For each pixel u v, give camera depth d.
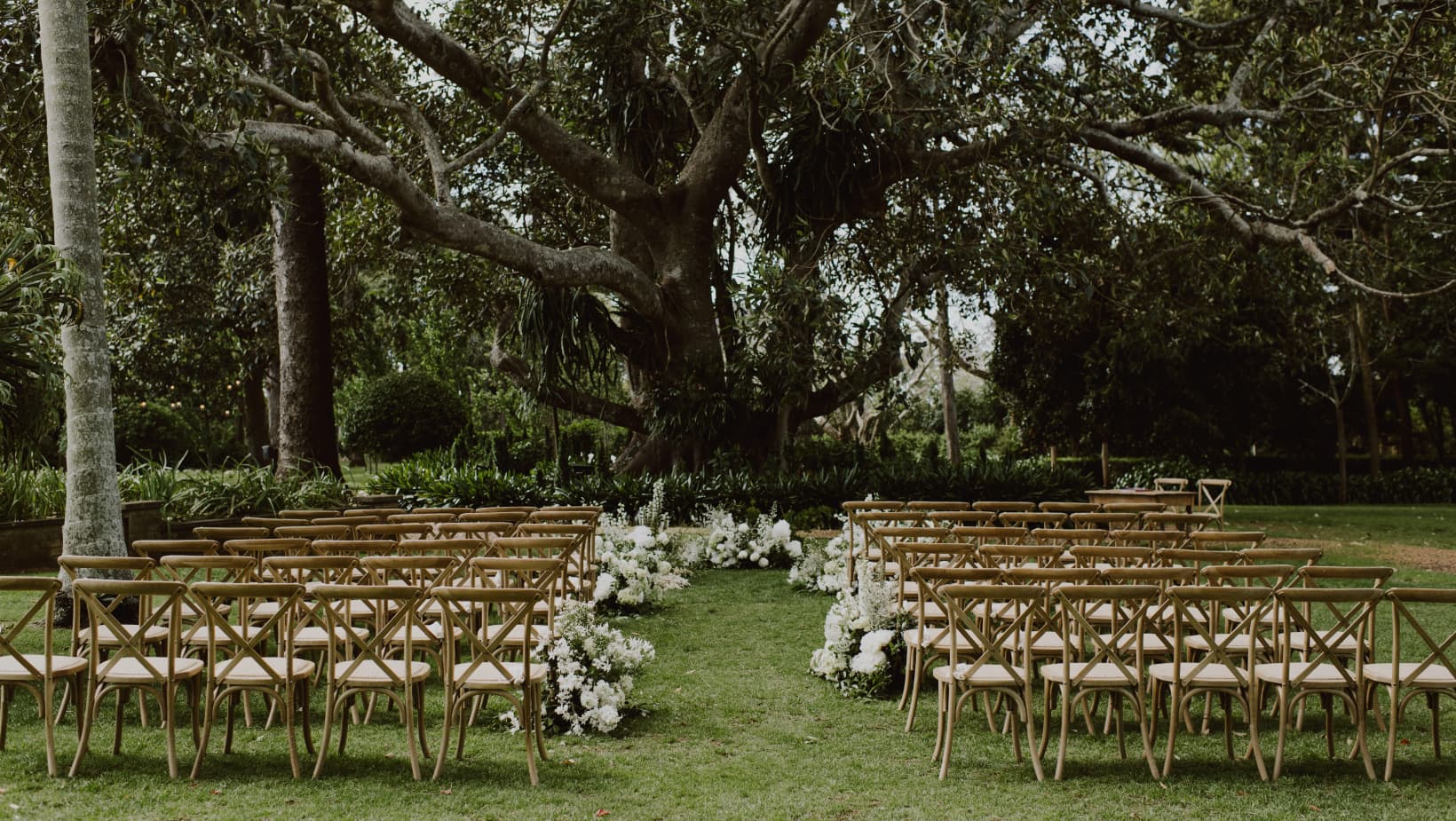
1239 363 22.11
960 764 5.07
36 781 4.62
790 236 16.70
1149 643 5.75
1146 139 18.61
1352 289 16.50
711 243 17.12
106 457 7.73
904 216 17.48
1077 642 5.52
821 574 10.32
